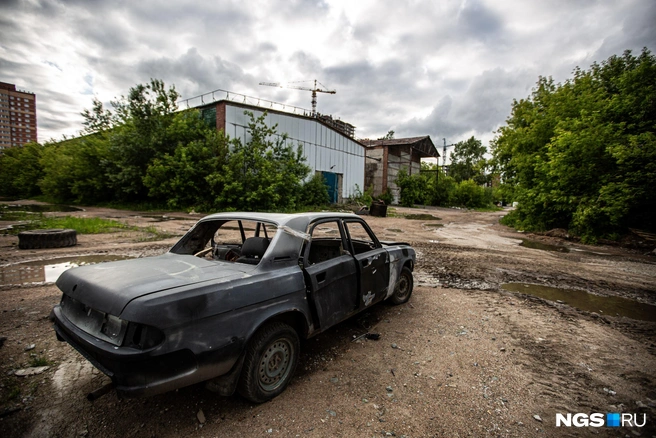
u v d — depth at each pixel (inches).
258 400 99.5
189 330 81.3
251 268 107.1
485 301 208.1
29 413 95.0
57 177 1056.2
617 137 480.4
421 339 150.1
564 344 149.7
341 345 142.1
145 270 100.8
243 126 854.5
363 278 146.6
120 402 100.7
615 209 450.3
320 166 1086.4
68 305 100.0
